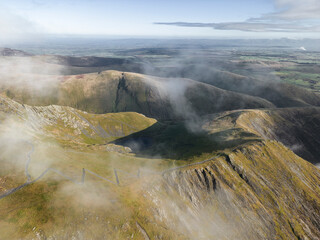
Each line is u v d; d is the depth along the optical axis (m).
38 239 56.53
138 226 69.31
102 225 64.75
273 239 83.94
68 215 63.50
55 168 83.25
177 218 81.69
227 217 87.38
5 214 59.28
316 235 89.50
